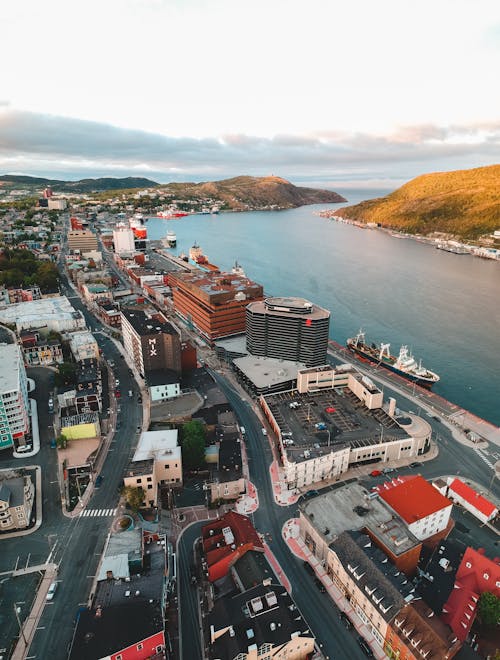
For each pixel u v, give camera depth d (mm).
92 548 124188
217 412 183625
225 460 153125
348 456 162750
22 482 137500
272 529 135875
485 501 142625
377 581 105312
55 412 188500
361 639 103562
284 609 97688
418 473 164500
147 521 134250
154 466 143250
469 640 103438
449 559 124438
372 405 189875
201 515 139750
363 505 130875
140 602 96250
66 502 140000
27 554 122312
